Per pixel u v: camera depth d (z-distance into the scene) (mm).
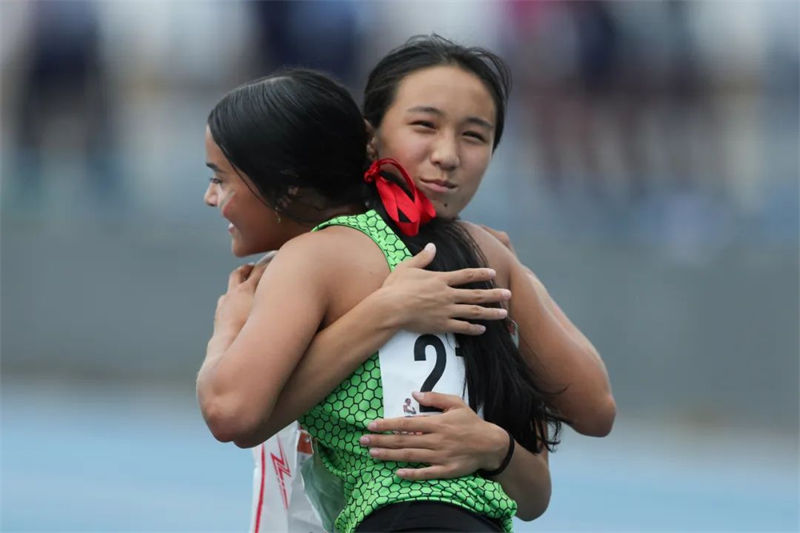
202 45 31859
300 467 10656
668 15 30188
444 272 9844
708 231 30609
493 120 10461
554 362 10867
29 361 33344
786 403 30078
